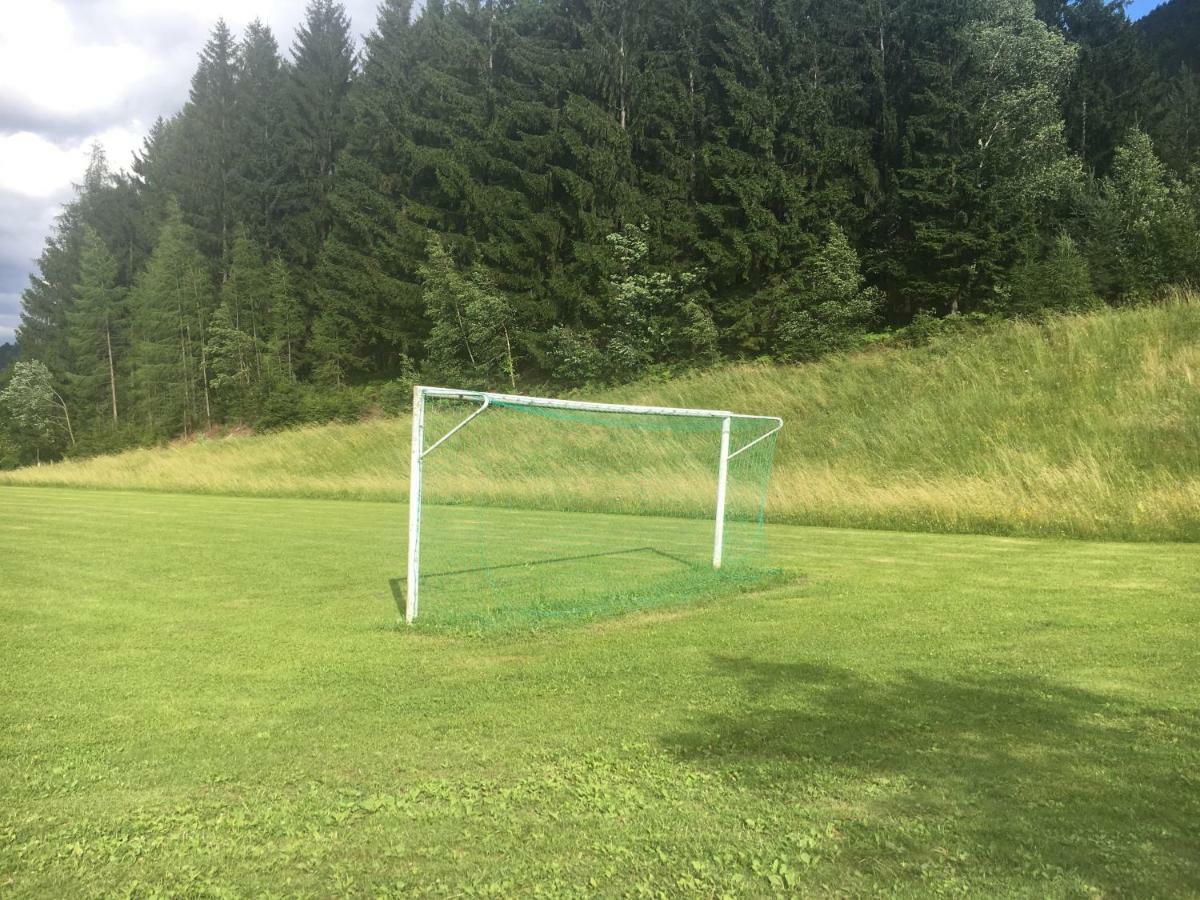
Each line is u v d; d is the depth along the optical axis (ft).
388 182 153.07
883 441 63.31
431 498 57.52
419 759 12.88
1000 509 46.29
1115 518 42.83
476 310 120.37
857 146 121.60
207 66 191.72
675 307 118.42
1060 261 96.89
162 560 36.37
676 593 27.61
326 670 18.40
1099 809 10.71
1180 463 48.26
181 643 21.09
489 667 18.60
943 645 20.03
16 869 9.47
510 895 8.85
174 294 172.45
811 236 115.14
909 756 12.69
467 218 136.05
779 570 32.01
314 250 170.30
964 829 10.19
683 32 127.34
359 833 10.34
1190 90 160.35
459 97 137.59
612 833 10.25
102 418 187.42
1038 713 14.69
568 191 122.93
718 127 121.60
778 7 124.06
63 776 12.28
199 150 188.03
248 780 12.10
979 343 75.31
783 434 70.38
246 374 161.58
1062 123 120.47
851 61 130.82
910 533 45.96
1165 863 9.30
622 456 58.80
